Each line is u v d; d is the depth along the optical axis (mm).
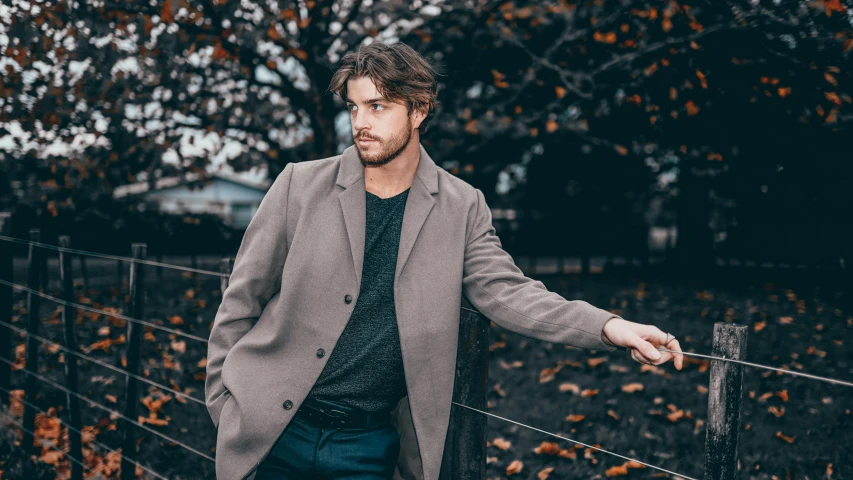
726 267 12883
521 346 5668
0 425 3523
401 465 1602
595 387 4535
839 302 8664
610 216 19641
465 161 7777
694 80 5039
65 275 3062
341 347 1446
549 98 6855
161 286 9977
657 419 3908
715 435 1138
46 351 5148
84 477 3055
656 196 19328
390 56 1361
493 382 4719
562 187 19062
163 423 3594
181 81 6402
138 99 6336
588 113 6270
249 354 1481
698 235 14305
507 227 20875
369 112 1377
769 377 4668
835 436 3623
